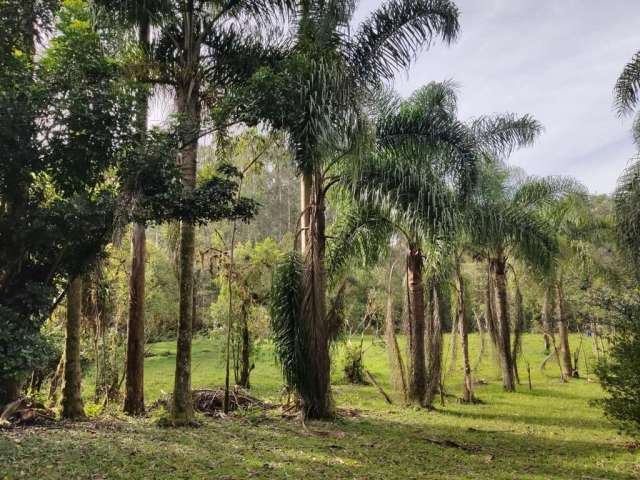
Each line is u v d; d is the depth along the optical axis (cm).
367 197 955
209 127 788
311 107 761
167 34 854
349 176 946
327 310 1088
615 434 881
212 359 2178
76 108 588
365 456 668
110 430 742
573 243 1698
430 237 946
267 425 862
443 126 1004
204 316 1903
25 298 627
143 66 845
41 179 673
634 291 1080
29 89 579
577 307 1769
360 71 891
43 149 600
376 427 896
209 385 1505
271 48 905
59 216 622
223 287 1378
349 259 1134
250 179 1088
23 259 659
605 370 706
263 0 876
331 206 1098
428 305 1170
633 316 861
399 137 990
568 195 1617
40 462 533
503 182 1520
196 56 860
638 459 691
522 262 1492
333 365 1648
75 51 621
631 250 882
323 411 913
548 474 610
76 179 646
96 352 1123
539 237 1356
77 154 612
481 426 954
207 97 923
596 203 1770
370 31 906
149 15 789
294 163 823
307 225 971
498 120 1221
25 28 639
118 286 1187
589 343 2791
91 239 677
